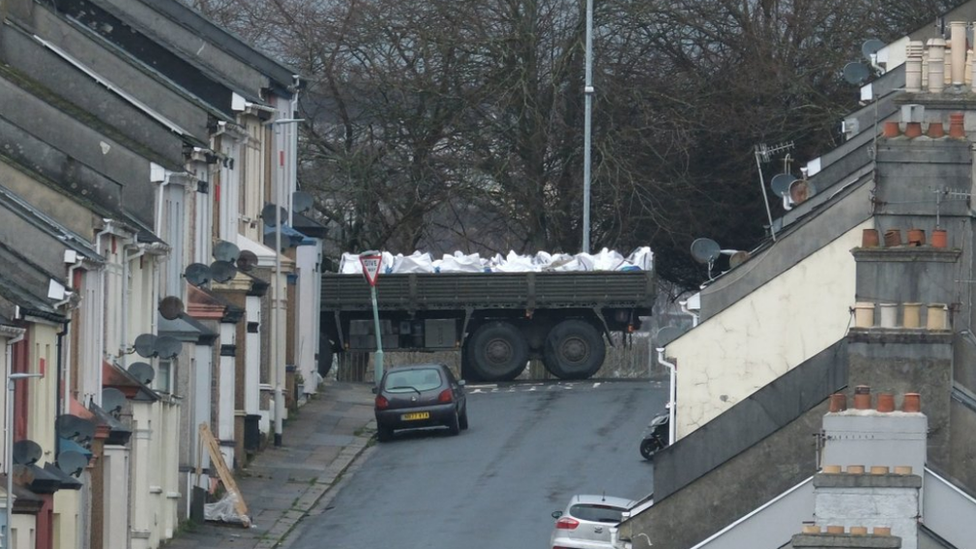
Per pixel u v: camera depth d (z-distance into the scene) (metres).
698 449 60.66
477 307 138.38
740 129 158.75
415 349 140.38
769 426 60.44
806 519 54.44
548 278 138.25
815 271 69.50
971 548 50.94
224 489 101.25
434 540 90.19
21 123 96.62
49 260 80.00
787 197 100.00
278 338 115.94
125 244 89.69
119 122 101.44
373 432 120.44
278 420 115.31
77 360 82.56
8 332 69.75
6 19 103.19
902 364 54.19
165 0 127.38
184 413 96.75
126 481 85.19
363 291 138.25
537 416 122.25
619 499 85.75
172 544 91.38
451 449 112.88
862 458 51.62
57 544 76.31
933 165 58.97
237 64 124.06
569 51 158.12
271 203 126.75
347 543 91.38
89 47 107.56
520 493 99.69
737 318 69.75
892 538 47.47
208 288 107.50
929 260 56.31
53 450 77.75
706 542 54.91
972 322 58.44
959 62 63.47
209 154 105.19
